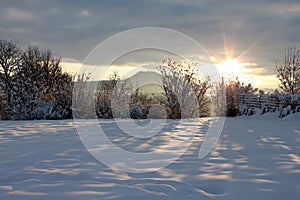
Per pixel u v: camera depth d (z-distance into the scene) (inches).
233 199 131.8
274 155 220.5
